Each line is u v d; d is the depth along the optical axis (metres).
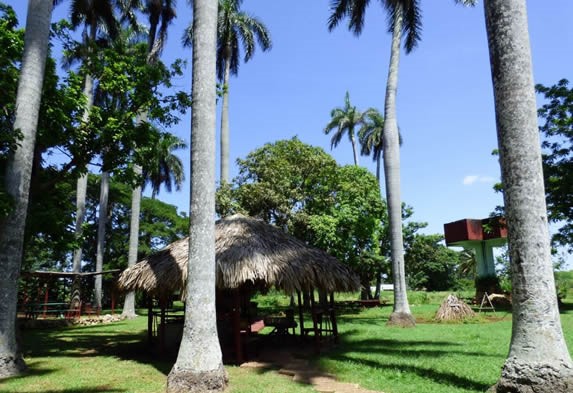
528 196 5.97
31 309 23.00
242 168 25.61
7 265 8.68
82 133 12.12
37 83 9.34
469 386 6.95
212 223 7.78
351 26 20.02
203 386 6.89
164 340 11.59
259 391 6.94
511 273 6.04
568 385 5.32
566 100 22.17
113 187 38.22
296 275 9.69
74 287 24.64
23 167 8.98
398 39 17.77
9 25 11.79
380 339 12.51
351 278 11.35
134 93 12.96
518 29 6.33
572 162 21.98
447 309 17.62
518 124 6.14
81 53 13.18
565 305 24.50
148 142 13.15
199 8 8.38
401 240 16.69
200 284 7.43
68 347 12.82
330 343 11.92
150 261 11.21
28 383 7.76
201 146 7.93
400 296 16.20
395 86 17.64
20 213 8.92
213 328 7.37
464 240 28.67
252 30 28.59
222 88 13.28
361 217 24.92
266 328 16.72
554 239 22.92
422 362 8.91
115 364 9.80
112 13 24.84
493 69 6.49
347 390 6.98
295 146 25.23
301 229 24.20
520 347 5.71
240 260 9.43
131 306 23.72
